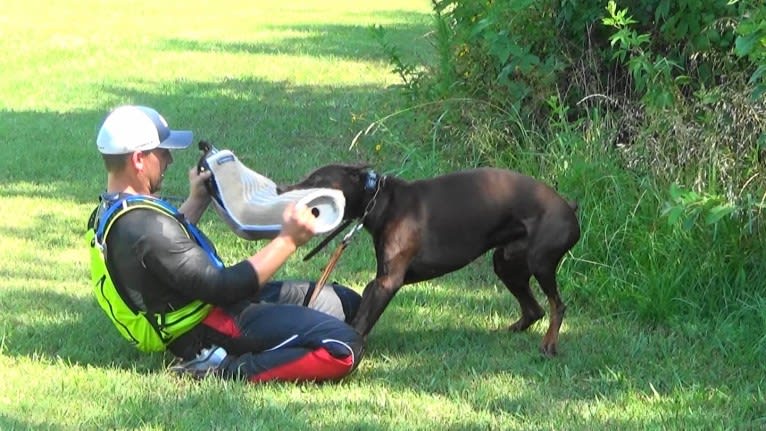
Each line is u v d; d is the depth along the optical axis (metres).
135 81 16.55
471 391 5.84
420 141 10.19
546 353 6.39
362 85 15.97
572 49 9.40
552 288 6.35
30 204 9.82
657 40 8.77
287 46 20.36
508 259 6.49
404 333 6.80
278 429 5.26
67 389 5.74
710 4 8.10
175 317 5.73
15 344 6.46
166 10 27.17
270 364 5.80
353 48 19.95
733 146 7.49
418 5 28.28
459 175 6.35
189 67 17.91
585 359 6.33
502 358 6.36
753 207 7.10
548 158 8.55
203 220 9.27
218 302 5.61
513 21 9.60
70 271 7.97
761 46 6.72
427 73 11.23
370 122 12.33
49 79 16.72
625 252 7.52
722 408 5.64
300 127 12.99
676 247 7.18
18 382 5.83
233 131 12.84
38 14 25.86
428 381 6.00
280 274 7.92
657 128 7.93
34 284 7.64
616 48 9.01
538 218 6.25
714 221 6.46
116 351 6.39
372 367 6.23
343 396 5.73
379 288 6.18
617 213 7.67
